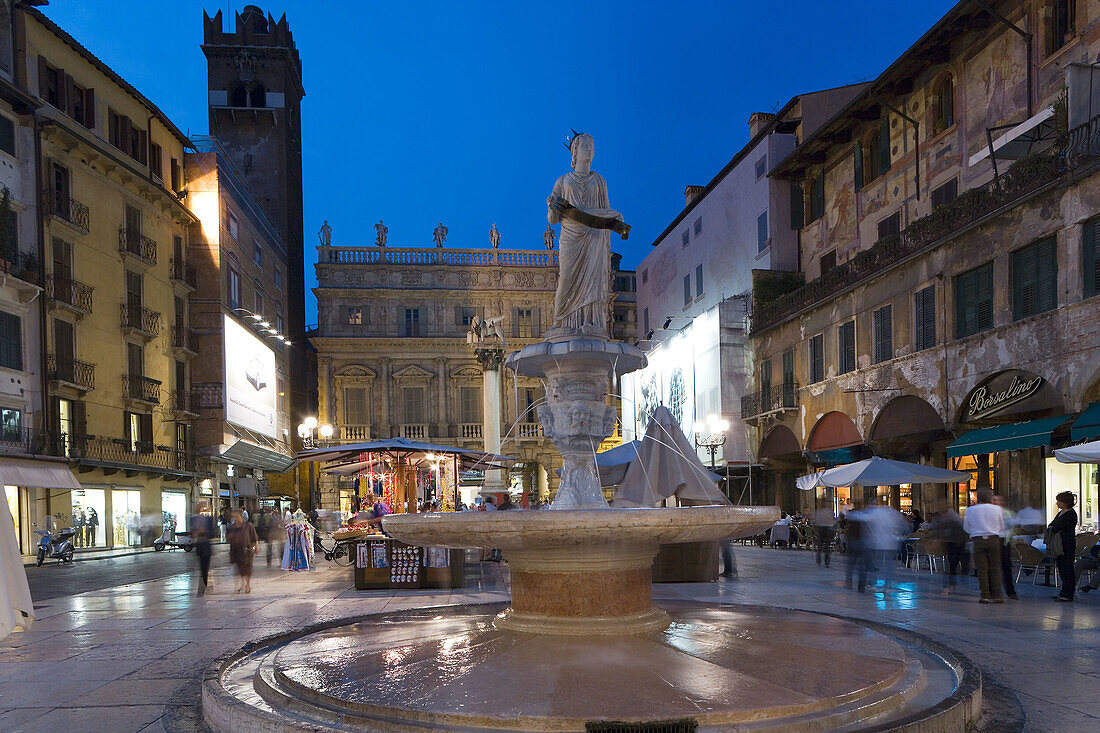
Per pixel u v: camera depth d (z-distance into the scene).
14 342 26.47
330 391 55.09
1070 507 11.16
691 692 4.54
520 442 55.16
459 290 56.59
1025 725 4.92
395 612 8.31
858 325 25.02
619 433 50.25
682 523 5.57
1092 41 17.47
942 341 20.70
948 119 23.22
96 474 29.78
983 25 21.17
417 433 55.19
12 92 26.38
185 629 9.54
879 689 4.77
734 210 37.03
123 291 32.94
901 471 16.66
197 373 38.91
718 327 33.84
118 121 33.62
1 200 26.05
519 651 5.54
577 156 9.68
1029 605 10.66
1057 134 17.00
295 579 16.16
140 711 5.65
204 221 39.59
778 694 4.49
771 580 14.33
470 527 5.71
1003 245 18.50
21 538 25.33
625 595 6.22
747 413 32.78
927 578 14.66
